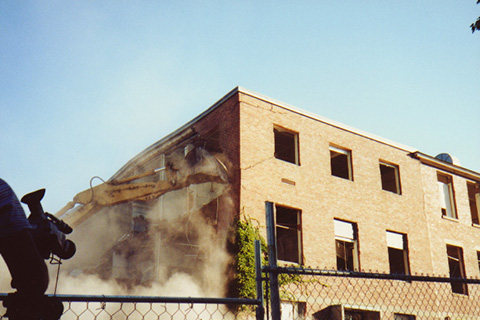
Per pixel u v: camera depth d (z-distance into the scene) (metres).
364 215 18.34
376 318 16.94
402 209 19.78
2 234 1.08
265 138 16.66
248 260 14.40
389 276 3.60
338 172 22.09
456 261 21.42
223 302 2.84
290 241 17.84
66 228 1.59
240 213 14.93
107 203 12.44
